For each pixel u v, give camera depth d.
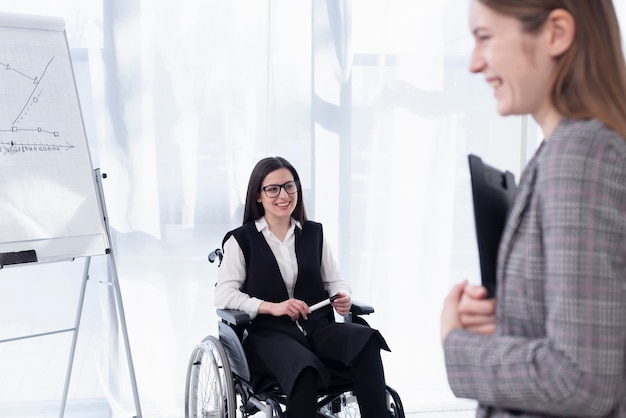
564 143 0.74
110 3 3.01
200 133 3.12
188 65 3.10
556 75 0.79
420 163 3.34
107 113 3.05
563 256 0.70
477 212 0.82
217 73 3.12
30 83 2.65
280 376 2.27
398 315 3.37
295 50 3.19
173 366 3.16
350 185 3.29
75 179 2.68
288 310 2.43
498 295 0.81
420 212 3.36
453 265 3.39
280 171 2.63
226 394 2.44
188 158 3.12
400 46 3.28
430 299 3.38
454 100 3.34
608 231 0.70
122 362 3.13
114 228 3.09
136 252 3.11
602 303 0.69
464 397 0.79
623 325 0.69
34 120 2.64
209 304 3.18
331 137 3.25
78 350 3.11
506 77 0.79
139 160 3.08
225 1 3.11
